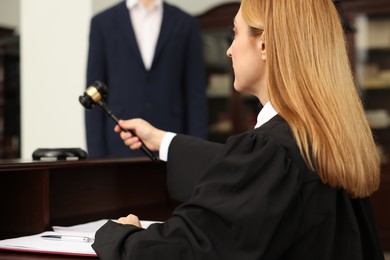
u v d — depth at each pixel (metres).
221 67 4.79
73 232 1.14
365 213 1.03
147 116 2.49
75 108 4.05
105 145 2.44
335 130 0.90
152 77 2.51
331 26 0.98
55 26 4.09
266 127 0.95
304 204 0.88
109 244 0.91
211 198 0.86
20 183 1.21
